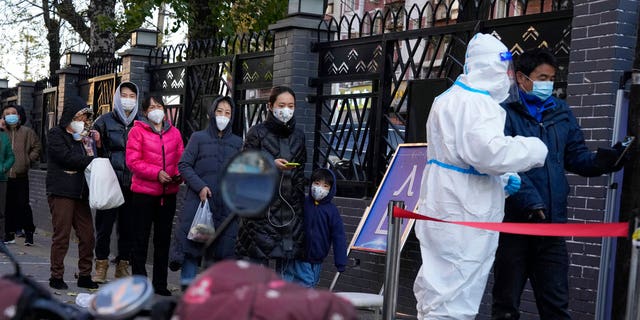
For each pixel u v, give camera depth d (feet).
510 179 18.84
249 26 55.83
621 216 18.15
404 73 30.71
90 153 32.60
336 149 33.76
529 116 19.49
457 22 29.43
